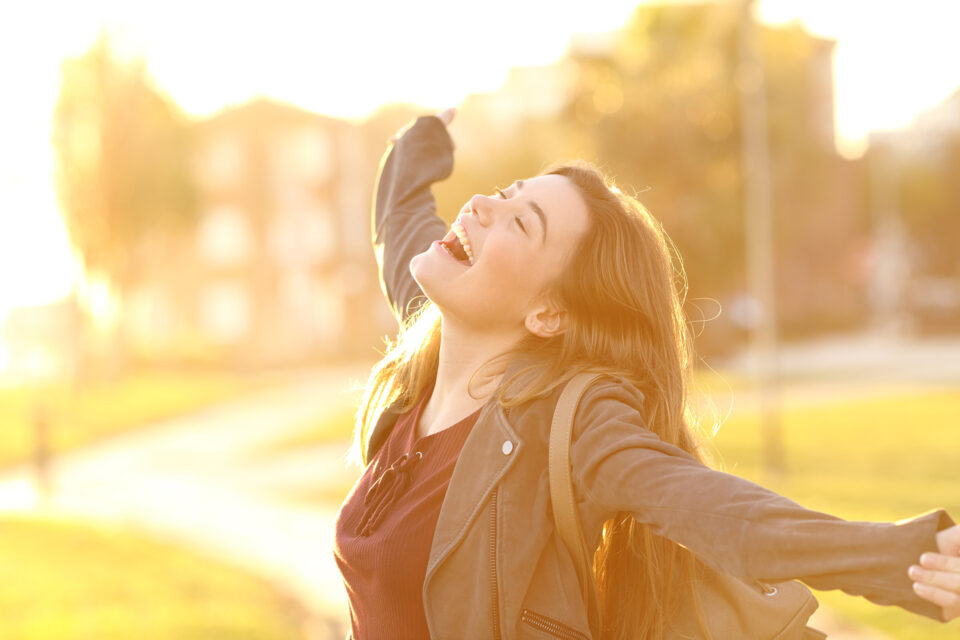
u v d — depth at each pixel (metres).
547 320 1.80
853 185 63.72
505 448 1.67
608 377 1.71
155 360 51.84
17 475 24.00
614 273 1.77
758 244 17.84
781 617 1.79
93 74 42.19
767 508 1.36
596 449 1.56
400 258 2.40
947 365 36.47
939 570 1.23
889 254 66.88
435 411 1.89
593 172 1.88
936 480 14.88
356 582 1.80
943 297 63.47
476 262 1.79
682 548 1.77
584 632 1.64
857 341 54.19
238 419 34.09
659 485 1.47
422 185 2.54
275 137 59.25
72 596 9.73
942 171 64.50
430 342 2.00
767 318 17.75
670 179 34.19
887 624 6.96
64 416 34.44
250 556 12.43
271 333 59.06
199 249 59.34
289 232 59.50
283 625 8.67
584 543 1.65
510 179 39.47
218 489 20.17
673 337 1.82
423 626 1.72
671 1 35.00
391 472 1.79
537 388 1.70
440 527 1.68
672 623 1.78
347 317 59.41
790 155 38.19
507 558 1.63
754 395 29.83
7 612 9.05
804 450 19.39
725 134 34.44
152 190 43.38
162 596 9.78
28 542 13.05
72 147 42.59
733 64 34.66
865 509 12.45
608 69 35.34
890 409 24.53
